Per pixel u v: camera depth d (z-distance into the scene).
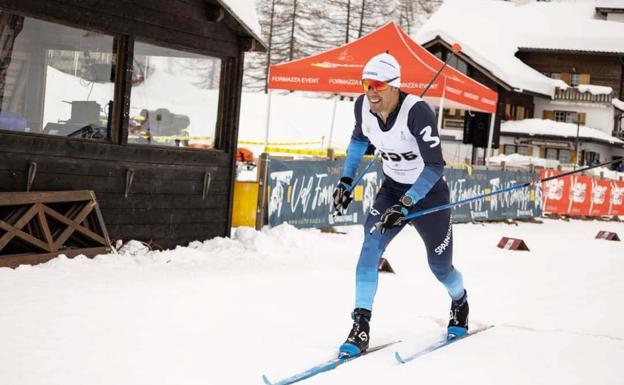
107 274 5.82
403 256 8.74
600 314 5.70
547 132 37.47
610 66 41.19
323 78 13.39
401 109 3.99
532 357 4.14
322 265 7.41
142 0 6.96
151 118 7.32
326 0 60.03
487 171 14.25
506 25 42.06
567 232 14.16
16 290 4.93
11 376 3.21
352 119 37.94
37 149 6.19
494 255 9.48
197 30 7.59
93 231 6.59
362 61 13.57
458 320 4.52
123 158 6.94
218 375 3.41
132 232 7.10
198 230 7.82
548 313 5.61
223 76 8.07
